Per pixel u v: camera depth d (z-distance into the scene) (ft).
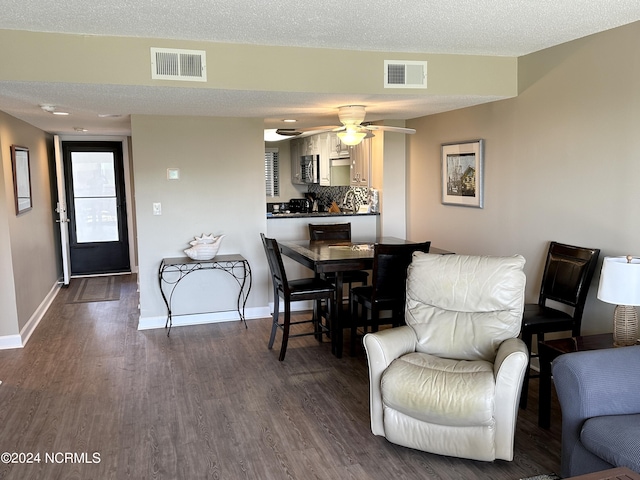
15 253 16.03
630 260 9.65
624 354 8.14
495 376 9.08
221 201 17.83
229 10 9.15
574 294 11.35
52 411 11.50
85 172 26.45
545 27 10.57
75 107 14.39
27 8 8.88
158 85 11.03
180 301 17.89
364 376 13.37
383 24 10.16
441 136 17.26
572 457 7.97
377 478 8.93
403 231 20.10
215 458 9.58
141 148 16.87
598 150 11.24
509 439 9.02
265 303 18.80
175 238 17.56
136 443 10.12
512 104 13.74
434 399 9.02
